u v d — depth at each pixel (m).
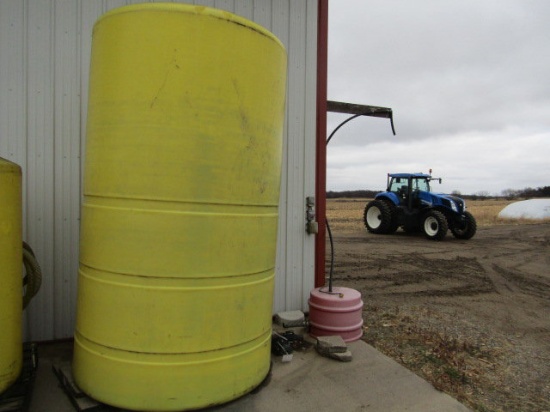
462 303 5.76
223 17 2.33
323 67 4.42
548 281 7.57
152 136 2.28
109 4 3.51
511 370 3.49
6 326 2.45
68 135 3.43
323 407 2.63
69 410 2.50
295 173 4.30
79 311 2.57
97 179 2.43
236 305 2.49
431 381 3.09
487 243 12.56
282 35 4.16
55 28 3.36
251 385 2.64
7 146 3.27
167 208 2.30
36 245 3.37
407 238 13.41
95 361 2.44
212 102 2.33
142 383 2.35
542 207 23.09
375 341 3.97
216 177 2.36
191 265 2.34
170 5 2.27
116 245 2.34
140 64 2.28
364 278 7.24
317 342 3.49
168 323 2.33
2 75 3.24
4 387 2.44
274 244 2.77
